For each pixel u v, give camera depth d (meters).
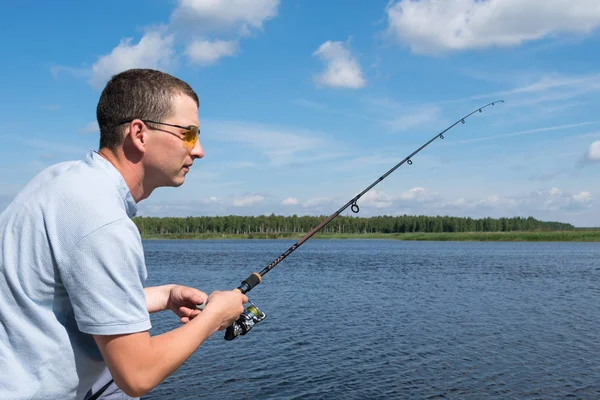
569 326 16.27
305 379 10.28
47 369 1.65
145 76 1.85
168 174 1.90
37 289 1.63
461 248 102.62
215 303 1.91
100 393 2.03
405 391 9.60
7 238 1.64
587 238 168.50
